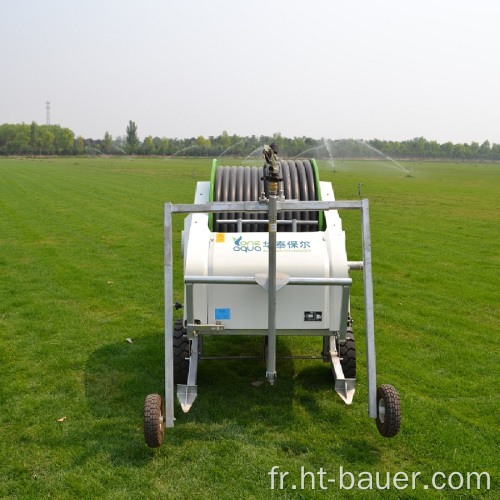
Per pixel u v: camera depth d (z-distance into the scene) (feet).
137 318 27.35
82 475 13.88
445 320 27.84
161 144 454.40
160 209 72.59
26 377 20.01
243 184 19.84
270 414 17.08
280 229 19.26
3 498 12.99
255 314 16.79
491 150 553.64
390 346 23.86
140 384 19.42
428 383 19.92
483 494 13.21
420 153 521.24
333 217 18.16
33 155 457.68
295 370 20.70
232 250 16.97
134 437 15.70
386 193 105.09
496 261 42.65
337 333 17.16
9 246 46.14
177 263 40.55
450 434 16.01
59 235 51.80
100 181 125.49
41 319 26.86
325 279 15.37
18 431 16.07
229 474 13.89
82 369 20.75
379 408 15.06
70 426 16.35
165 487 13.37
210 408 17.47
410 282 35.94
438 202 88.22
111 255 43.09
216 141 407.03
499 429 16.44
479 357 22.62
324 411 17.35
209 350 23.04
